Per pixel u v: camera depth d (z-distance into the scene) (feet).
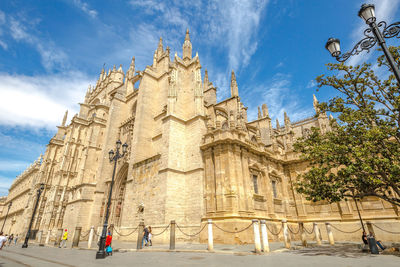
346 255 40.22
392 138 64.44
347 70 52.65
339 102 53.36
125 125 134.72
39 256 48.26
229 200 70.85
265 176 88.89
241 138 84.33
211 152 82.33
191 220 78.13
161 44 158.51
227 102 132.67
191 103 101.14
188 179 85.40
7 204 332.19
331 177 50.80
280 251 46.85
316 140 57.16
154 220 79.71
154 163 90.94
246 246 58.23
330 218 83.76
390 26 27.22
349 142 49.06
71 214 123.44
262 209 81.25
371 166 43.78
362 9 27.84
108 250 48.24
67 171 160.45
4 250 68.49
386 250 45.32
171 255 44.65
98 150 148.87
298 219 91.35
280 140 143.64
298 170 98.48
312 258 36.63
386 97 48.62
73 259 42.32
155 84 128.16
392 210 73.15
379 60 49.73
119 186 116.78
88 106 199.93
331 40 32.86
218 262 33.81
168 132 90.02
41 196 178.40
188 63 115.44
